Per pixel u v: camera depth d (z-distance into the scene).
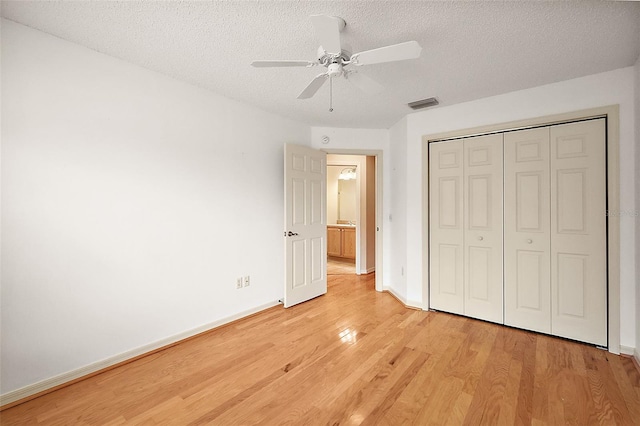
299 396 1.83
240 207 3.10
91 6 1.63
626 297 2.31
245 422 1.61
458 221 3.14
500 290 2.90
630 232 2.30
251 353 2.37
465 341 2.56
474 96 2.91
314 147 3.99
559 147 2.59
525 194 2.75
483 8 1.63
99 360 2.11
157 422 1.61
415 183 3.41
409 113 3.43
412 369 2.12
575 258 2.53
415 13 1.67
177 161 2.56
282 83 2.64
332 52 1.61
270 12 1.68
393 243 3.98
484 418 1.62
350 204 7.14
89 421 1.62
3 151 1.75
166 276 2.49
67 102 1.97
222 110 2.91
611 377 2.00
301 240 3.63
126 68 2.25
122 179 2.23
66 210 1.97
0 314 1.74
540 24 1.77
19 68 1.80
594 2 1.58
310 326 2.92
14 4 1.61
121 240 2.22
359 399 1.79
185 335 2.61
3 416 1.66
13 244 1.78
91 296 2.08
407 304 3.49
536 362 2.20
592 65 2.28
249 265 3.20
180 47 2.06
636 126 2.23
